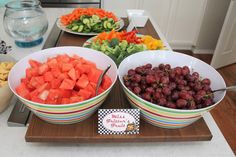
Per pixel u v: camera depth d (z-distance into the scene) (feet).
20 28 3.51
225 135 5.58
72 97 2.07
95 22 4.07
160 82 2.20
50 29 4.30
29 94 2.11
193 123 2.30
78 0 6.77
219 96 2.23
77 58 2.51
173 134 2.17
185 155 2.16
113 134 2.14
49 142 2.14
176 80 2.30
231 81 7.73
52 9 5.30
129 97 2.16
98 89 2.18
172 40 9.57
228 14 7.22
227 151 2.23
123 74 2.51
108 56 2.71
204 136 2.18
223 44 7.84
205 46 9.36
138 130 2.15
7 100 2.39
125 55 2.98
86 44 3.41
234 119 6.07
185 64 2.70
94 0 6.82
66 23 4.19
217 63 8.22
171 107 2.04
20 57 3.37
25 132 2.29
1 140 2.19
